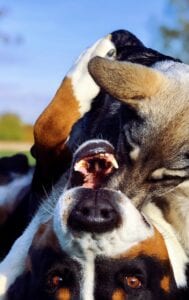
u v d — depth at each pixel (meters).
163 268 0.89
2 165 1.28
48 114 1.13
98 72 0.93
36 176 1.13
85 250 0.84
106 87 0.93
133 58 1.15
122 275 0.85
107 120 1.08
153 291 0.88
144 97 0.95
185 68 1.04
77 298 0.85
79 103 1.13
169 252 0.95
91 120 1.13
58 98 1.14
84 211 0.82
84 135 1.12
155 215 0.98
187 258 0.97
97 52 1.17
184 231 0.98
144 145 0.94
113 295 0.85
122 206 0.83
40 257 0.89
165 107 0.95
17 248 0.96
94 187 0.90
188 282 0.95
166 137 0.94
